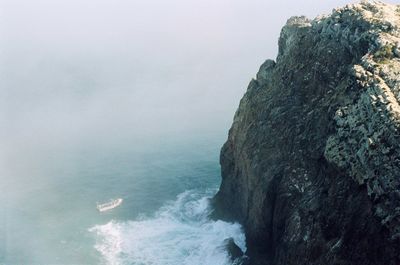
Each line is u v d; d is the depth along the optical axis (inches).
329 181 2792.8
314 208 2822.3
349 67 3102.9
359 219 2453.2
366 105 2645.2
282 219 3203.7
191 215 4419.3
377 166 2427.4
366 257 2361.0
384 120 2493.8
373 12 3312.0
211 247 3863.2
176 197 4719.5
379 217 2345.0
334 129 2824.8
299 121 3378.4
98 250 3944.4
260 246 3597.4
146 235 4124.0
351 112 2726.4
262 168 3516.2
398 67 2743.6
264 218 3464.6
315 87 3383.4
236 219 4109.3
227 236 3946.9
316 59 3427.7
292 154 3309.5
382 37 2947.8
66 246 4013.3
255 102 3897.6
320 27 3555.6
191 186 4899.1
